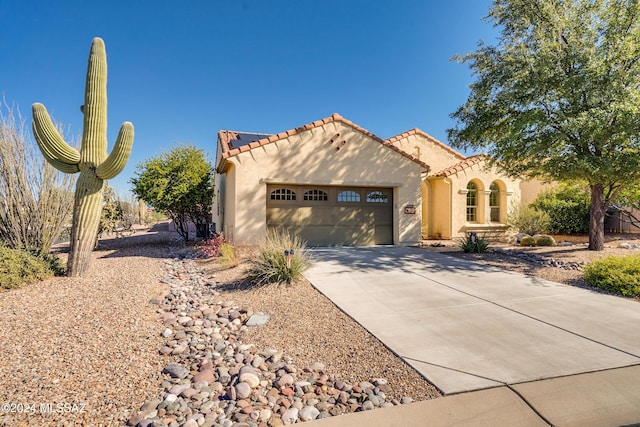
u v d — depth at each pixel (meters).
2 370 3.58
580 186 14.05
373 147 13.95
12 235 8.99
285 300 6.35
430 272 8.70
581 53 9.36
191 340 4.70
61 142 7.98
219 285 7.55
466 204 17.25
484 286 7.34
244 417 3.02
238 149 12.11
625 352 4.12
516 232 16.31
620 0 9.39
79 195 7.97
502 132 11.66
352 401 3.25
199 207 16.62
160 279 8.12
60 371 3.64
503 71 10.76
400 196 14.33
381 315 5.55
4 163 8.80
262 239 12.16
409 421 2.90
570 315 5.49
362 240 14.00
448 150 19.61
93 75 8.14
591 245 11.21
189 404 3.23
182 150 15.45
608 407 3.06
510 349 4.25
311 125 12.98
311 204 13.30
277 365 4.00
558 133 9.51
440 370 3.73
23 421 2.84
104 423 2.89
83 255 7.91
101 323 5.02
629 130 8.48
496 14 11.13
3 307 5.44
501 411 3.01
